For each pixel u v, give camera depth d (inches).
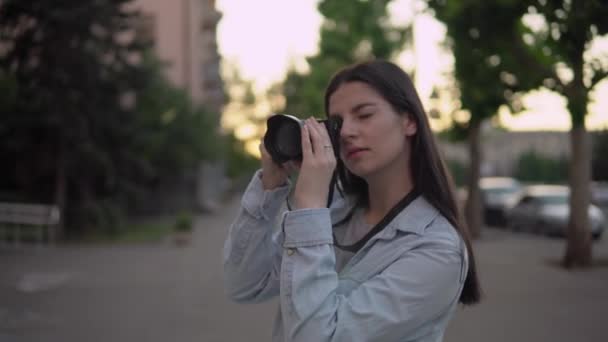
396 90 58.4
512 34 428.8
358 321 52.9
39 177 693.9
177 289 386.9
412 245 56.4
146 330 280.2
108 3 613.6
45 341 260.8
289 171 62.0
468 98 506.9
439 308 55.2
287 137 59.0
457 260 55.8
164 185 1144.2
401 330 53.9
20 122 617.6
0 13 593.0
